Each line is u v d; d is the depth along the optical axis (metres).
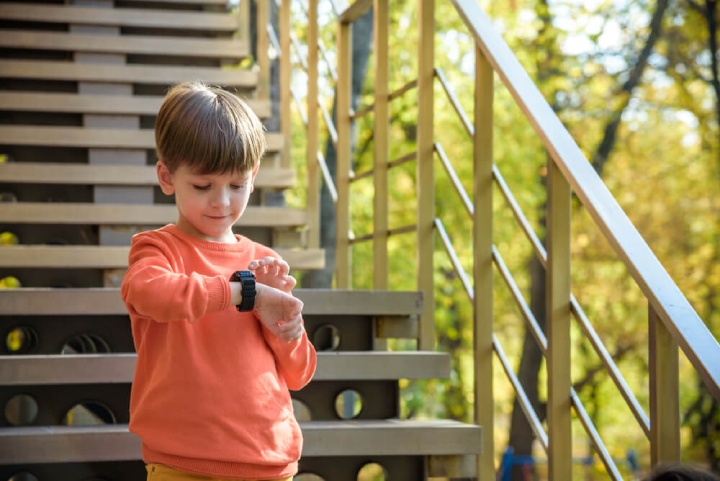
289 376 1.87
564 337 2.34
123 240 3.67
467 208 2.87
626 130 11.88
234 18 5.19
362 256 11.31
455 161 11.79
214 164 1.67
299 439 1.82
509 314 12.95
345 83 3.89
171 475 1.70
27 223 3.66
